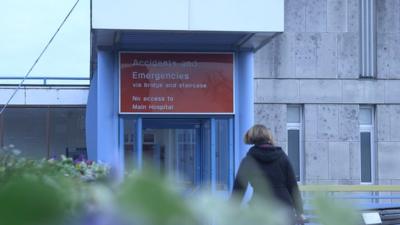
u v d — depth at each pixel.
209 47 19.70
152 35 18.20
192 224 1.60
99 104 19.22
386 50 31.52
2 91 36.19
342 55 31.23
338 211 1.96
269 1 17.69
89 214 1.63
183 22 17.38
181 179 1.79
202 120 20.28
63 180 2.03
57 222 1.57
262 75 30.81
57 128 36.78
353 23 31.33
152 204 1.56
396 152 31.45
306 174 30.86
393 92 31.42
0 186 1.58
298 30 31.03
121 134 19.28
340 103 31.12
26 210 1.52
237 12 17.61
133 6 17.16
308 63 31.06
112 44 19.25
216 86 19.72
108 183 2.22
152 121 19.89
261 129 11.75
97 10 17.03
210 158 19.66
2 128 35.88
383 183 31.25
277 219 1.80
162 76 19.48
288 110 31.20
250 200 2.25
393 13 31.56
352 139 31.16
